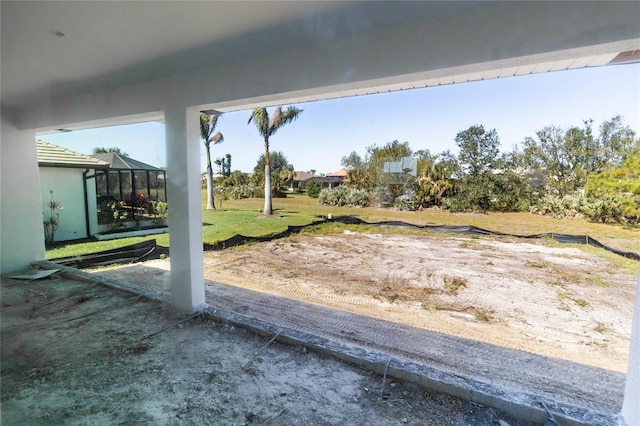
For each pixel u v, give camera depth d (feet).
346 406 6.06
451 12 5.94
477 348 9.05
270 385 6.71
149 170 24.54
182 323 9.77
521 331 10.11
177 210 10.35
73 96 12.44
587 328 10.23
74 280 13.92
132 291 12.29
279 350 8.21
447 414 5.86
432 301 12.75
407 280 14.83
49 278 14.16
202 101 9.41
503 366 8.05
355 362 7.56
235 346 8.41
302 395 6.38
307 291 14.23
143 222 25.36
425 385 6.68
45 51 7.70
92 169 24.53
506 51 5.58
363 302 12.91
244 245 21.45
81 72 9.43
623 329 10.12
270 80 8.18
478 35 5.78
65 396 6.28
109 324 9.70
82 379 6.87
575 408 5.74
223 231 24.81
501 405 5.98
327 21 6.24
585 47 5.06
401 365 7.15
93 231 25.09
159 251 20.68
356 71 7.00
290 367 7.42
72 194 24.04
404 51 6.47
